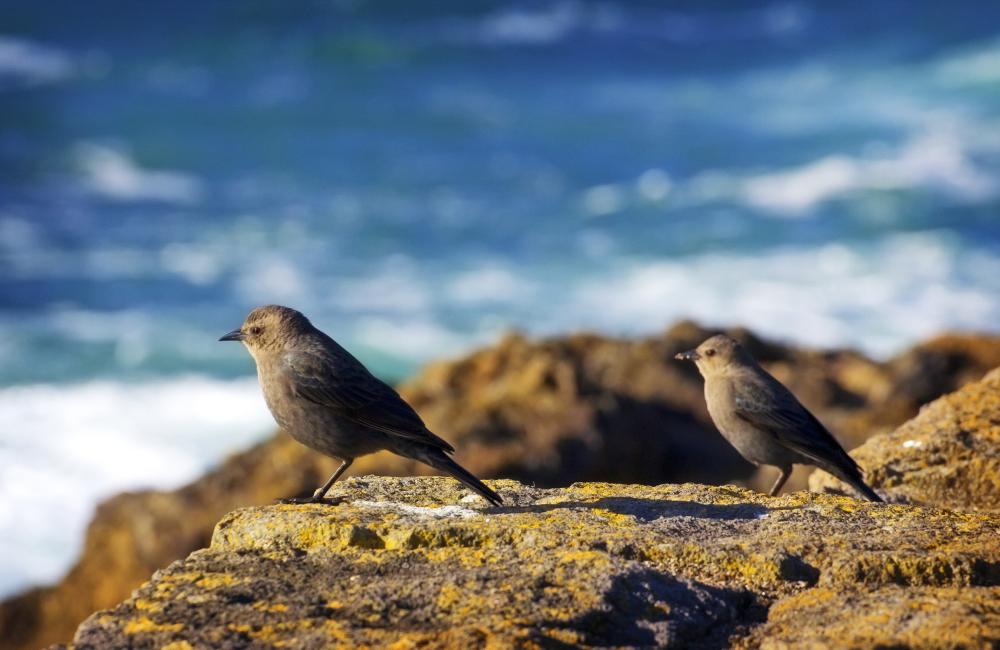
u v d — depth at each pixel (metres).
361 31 64.69
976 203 36.16
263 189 41.59
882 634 4.51
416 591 4.91
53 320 28.39
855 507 6.05
